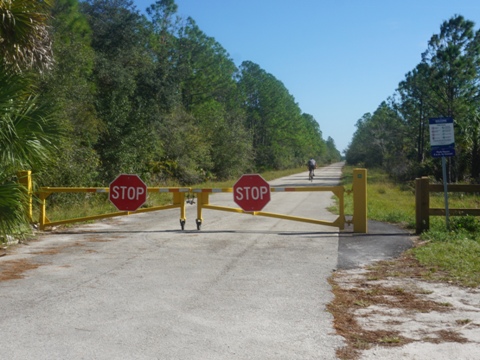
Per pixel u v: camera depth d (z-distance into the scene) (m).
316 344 5.12
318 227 13.13
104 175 26.00
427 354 4.84
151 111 34.31
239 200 12.36
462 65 34.41
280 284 7.44
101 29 32.38
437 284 7.37
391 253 9.66
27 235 11.29
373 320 5.84
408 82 43.12
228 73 62.03
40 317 5.94
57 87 19.95
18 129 9.48
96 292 7.00
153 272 8.16
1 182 9.63
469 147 32.41
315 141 136.25
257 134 82.50
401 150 52.59
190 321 5.82
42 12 10.54
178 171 36.94
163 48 42.84
